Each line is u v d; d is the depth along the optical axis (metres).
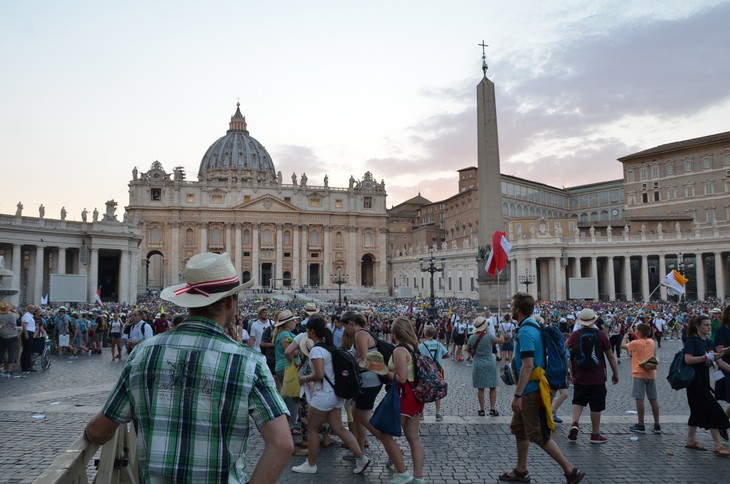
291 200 118.94
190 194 112.50
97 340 25.69
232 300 3.82
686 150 94.38
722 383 10.05
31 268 60.22
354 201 122.00
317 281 124.12
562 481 8.34
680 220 87.25
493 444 10.43
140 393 3.34
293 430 10.58
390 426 7.67
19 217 56.59
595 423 10.41
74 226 62.56
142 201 110.12
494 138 34.41
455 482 8.30
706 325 9.80
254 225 114.19
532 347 7.93
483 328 12.91
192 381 3.29
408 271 114.62
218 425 3.26
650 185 100.06
